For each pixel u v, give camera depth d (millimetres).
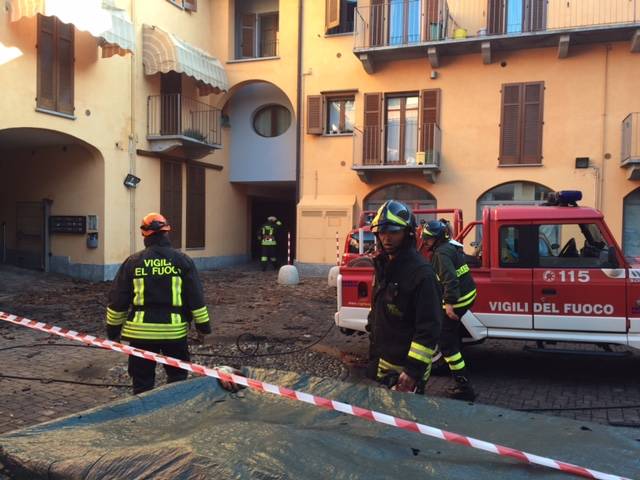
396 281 3301
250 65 18156
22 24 11992
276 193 22203
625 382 6309
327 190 17188
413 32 15719
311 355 7410
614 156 14422
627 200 14500
